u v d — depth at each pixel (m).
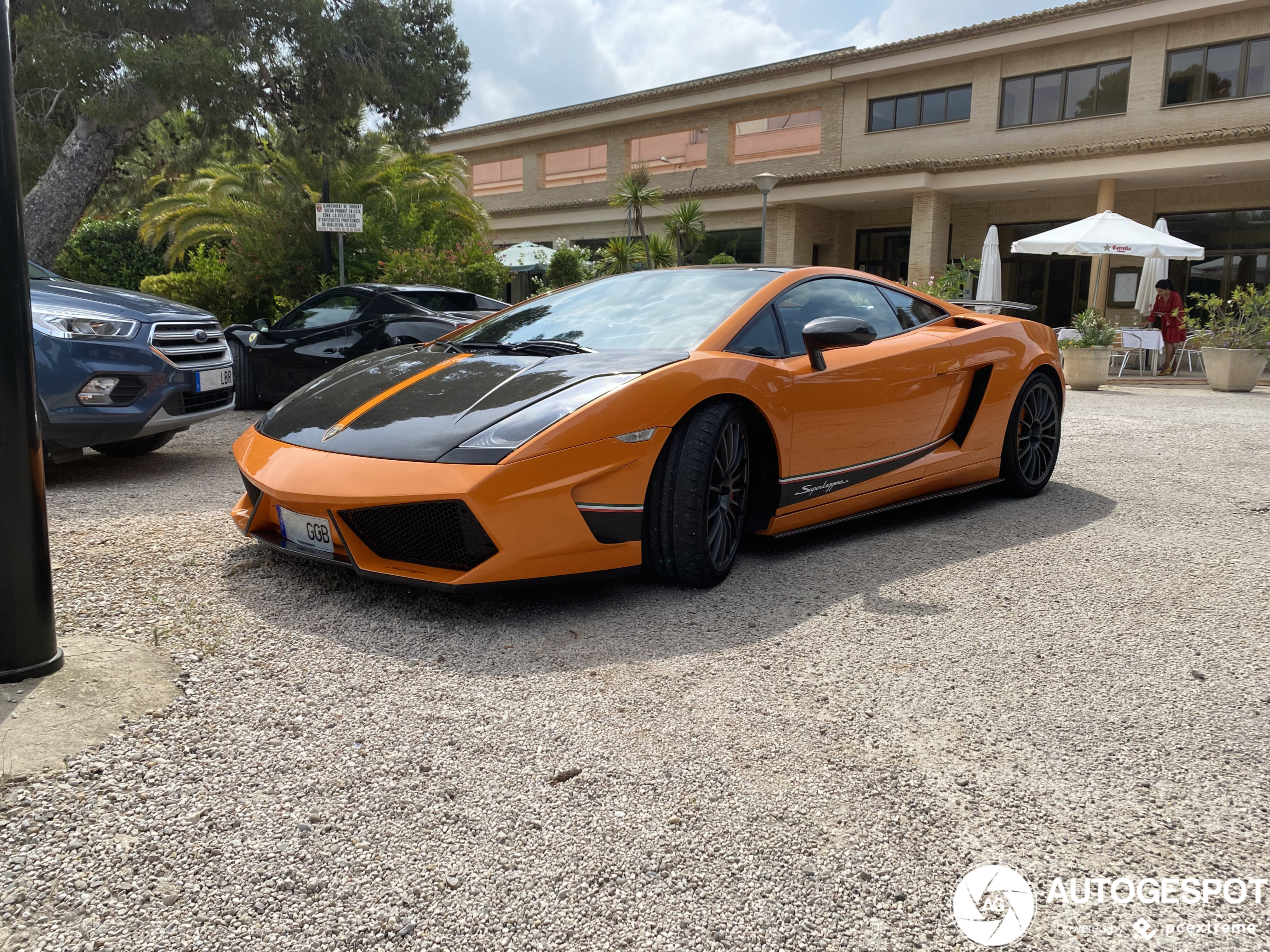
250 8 11.66
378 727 1.96
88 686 2.01
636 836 1.59
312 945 1.31
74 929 1.32
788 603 2.83
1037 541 3.63
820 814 1.67
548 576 2.59
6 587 1.95
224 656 2.29
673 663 2.34
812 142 22.06
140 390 4.30
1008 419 4.23
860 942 1.35
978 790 1.77
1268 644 2.55
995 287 15.39
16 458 1.92
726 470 2.95
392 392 2.98
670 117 24.42
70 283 4.75
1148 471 5.18
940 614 2.75
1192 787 1.80
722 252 22.45
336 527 2.62
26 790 1.64
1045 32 17.95
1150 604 2.87
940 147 20.03
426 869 1.49
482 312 7.90
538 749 1.88
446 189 16.98
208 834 1.56
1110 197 16.42
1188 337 13.20
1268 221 16.56
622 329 3.31
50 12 10.88
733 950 1.32
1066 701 2.17
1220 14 16.42
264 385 7.73
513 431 2.58
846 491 3.49
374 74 13.07
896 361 3.59
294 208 13.95
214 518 3.66
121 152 13.16
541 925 1.36
